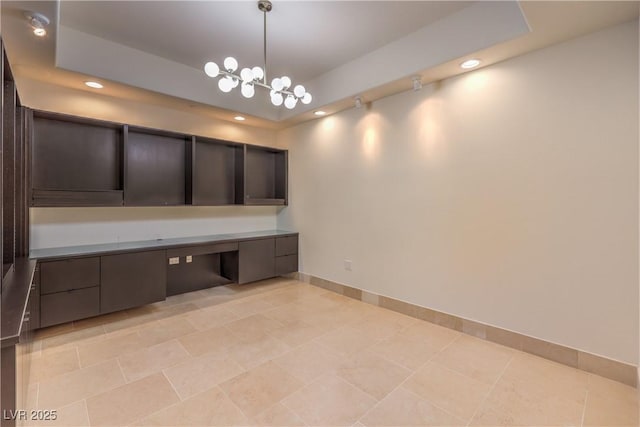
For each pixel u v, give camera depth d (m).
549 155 2.43
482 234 2.81
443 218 3.08
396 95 3.46
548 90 2.42
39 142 3.02
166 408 1.86
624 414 1.83
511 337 2.65
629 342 2.13
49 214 3.13
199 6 2.51
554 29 2.19
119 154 3.49
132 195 3.63
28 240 2.79
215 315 3.34
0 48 1.59
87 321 3.12
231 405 1.90
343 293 4.09
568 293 2.36
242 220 4.75
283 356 2.49
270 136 5.05
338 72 3.63
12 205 2.36
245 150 4.40
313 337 2.83
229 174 4.56
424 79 3.04
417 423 1.77
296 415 1.82
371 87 3.29
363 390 2.06
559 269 2.40
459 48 2.59
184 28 2.83
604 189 2.20
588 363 2.28
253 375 2.22
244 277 4.16
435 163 3.13
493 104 2.72
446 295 3.07
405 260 3.41
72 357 2.42
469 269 2.90
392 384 2.12
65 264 2.77
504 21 2.34
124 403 1.90
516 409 1.88
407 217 3.38
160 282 3.35
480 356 2.50
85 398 1.94
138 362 2.37
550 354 2.45
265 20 2.67
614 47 2.15
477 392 2.04
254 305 3.66
